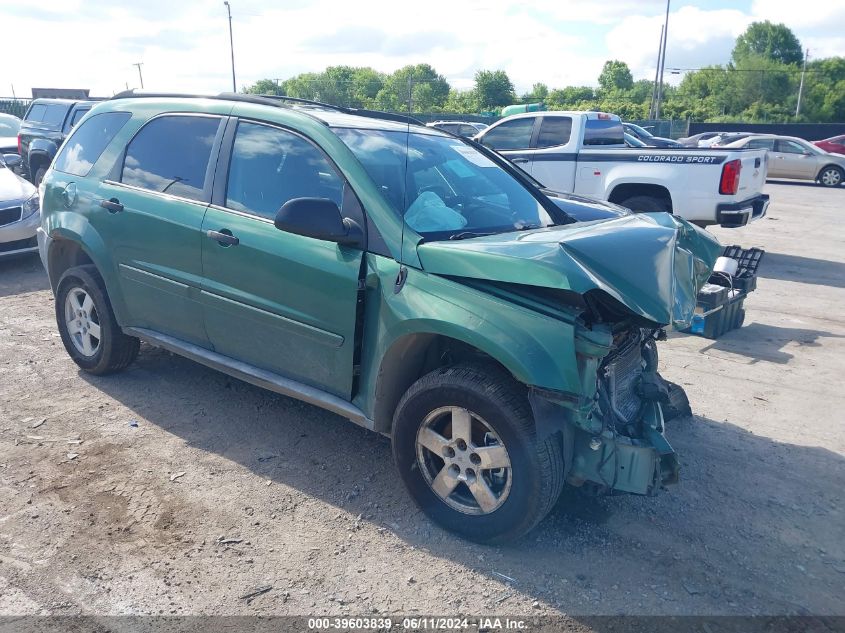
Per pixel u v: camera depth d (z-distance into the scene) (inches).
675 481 131.6
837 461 175.6
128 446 171.6
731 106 3398.1
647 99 3641.7
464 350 143.3
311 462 167.0
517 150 445.7
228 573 127.3
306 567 129.6
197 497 150.7
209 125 177.9
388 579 127.1
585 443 131.4
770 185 1009.5
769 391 219.6
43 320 273.0
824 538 143.6
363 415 147.6
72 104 615.2
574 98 3870.6
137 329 193.8
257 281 158.6
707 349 259.8
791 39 4188.0
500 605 121.3
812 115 3265.3
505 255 126.2
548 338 120.9
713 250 173.3
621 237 139.0
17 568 126.7
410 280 135.9
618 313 132.6
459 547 136.8
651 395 148.8
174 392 203.6
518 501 128.3
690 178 378.3
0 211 336.5
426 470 141.5
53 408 191.3
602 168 407.8
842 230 568.7
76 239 197.5
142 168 189.3
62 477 156.8
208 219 167.9
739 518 149.6
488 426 129.6
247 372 167.2
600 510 150.8
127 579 124.6
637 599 123.8
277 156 162.2
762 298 339.3
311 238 150.1
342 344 146.8
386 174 152.3
